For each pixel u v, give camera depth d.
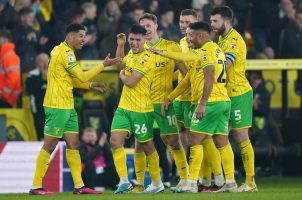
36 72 57.12
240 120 42.38
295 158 58.84
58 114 41.03
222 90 40.78
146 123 41.25
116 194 40.75
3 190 48.00
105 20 60.12
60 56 40.94
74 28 41.19
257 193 40.81
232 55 41.81
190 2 64.88
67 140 41.62
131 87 40.94
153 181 41.84
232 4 65.50
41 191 41.62
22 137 54.25
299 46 63.50
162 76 41.94
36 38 59.03
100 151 49.59
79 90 54.16
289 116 59.47
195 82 41.00
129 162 49.34
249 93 42.44
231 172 41.81
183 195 39.28
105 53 59.69
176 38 56.88
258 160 58.22
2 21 58.59
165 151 51.12
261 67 55.06
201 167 43.16
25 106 54.62
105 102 54.88
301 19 63.62
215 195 39.22
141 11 60.56
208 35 40.47
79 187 41.72
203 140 41.12
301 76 58.91
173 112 42.12
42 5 61.09
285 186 50.69
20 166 48.31
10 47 54.47
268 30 65.88
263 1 65.88
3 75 54.41
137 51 40.94
